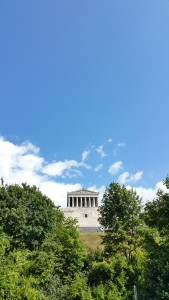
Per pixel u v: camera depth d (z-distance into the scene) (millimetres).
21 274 44750
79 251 51094
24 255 46531
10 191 54281
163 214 43125
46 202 57000
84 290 44875
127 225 51500
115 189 54500
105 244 53031
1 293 39625
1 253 43375
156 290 36156
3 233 47531
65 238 51938
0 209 51031
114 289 44594
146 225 48656
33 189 57531
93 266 48375
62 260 50406
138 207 53000
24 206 53125
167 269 36844
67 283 48344
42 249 50188
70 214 139875
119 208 53125
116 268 46906
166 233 42188
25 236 50656
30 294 40969
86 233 105312
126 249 49375
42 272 45938
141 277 43969
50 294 45219
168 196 43344
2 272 41219
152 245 43031
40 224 52531
